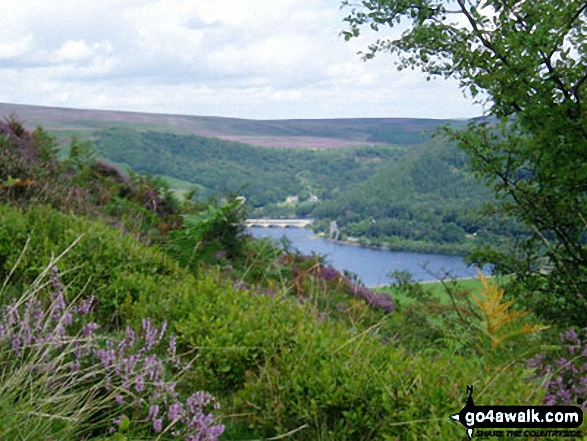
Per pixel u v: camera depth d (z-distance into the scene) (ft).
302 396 11.72
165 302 15.79
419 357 12.62
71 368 10.83
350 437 11.12
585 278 19.06
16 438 8.58
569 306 18.89
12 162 27.63
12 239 18.45
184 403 12.15
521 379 10.48
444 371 11.36
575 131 17.40
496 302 9.62
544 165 19.04
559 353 12.55
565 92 17.79
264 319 14.65
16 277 17.33
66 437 9.39
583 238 19.34
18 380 9.53
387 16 19.20
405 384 11.21
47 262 16.98
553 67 17.63
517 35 17.29
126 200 32.09
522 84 17.52
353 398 11.20
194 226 24.91
